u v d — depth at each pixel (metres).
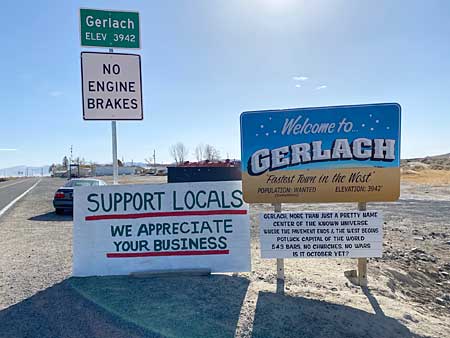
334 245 5.33
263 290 5.04
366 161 5.26
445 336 4.14
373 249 5.29
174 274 5.66
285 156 5.41
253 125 5.46
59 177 95.50
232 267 5.79
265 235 5.45
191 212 5.85
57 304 4.59
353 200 5.31
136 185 5.88
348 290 5.27
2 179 100.94
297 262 6.82
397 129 5.19
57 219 13.09
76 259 5.77
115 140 6.53
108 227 5.82
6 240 8.91
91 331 3.90
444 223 12.66
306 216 5.37
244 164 5.48
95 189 5.86
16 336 3.80
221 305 4.52
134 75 6.48
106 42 6.36
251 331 3.91
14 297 4.84
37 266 6.36
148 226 5.84
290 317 4.24
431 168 65.88
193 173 12.18
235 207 5.86
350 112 5.29
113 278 5.60
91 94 6.32
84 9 6.27
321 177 5.36
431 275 7.36
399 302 5.13
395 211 15.80
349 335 3.94
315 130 5.36
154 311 4.35
